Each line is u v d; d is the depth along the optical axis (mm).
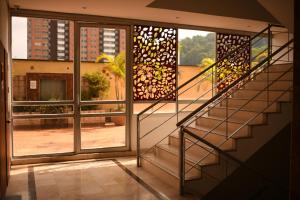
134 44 6570
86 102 6320
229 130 4945
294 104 2131
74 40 6188
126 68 6570
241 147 4414
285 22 6223
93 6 5523
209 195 4281
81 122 6340
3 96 4168
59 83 6199
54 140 6242
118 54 6531
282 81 5402
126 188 4477
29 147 6176
